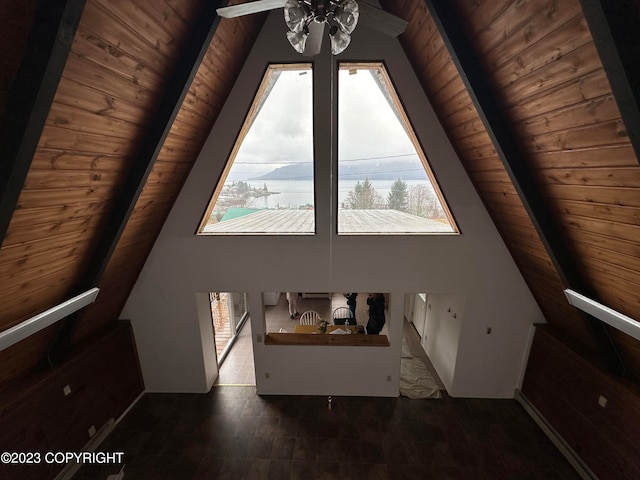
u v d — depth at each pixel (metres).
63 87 1.35
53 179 1.60
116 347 3.31
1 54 1.09
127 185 2.22
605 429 2.47
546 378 3.17
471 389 3.66
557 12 1.30
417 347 4.85
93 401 2.97
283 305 6.84
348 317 5.32
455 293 3.34
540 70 1.55
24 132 1.21
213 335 3.97
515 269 3.23
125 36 1.48
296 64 2.65
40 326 1.86
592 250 2.05
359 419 3.36
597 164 1.59
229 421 3.34
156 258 3.34
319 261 3.29
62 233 1.94
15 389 2.33
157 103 2.02
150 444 3.05
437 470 2.78
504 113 1.98
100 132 1.72
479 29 1.74
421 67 2.51
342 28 1.27
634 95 1.10
